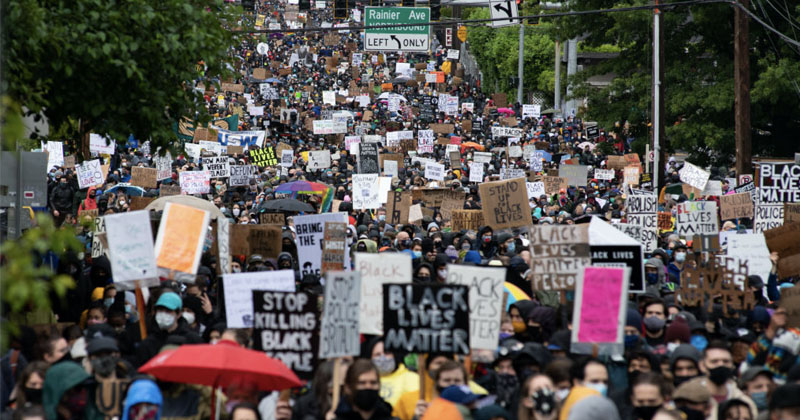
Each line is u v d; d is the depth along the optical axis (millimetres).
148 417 19719
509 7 117500
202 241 27344
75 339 26109
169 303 25766
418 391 22859
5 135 17219
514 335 28141
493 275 23875
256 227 39938
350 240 43812
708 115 105938
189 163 88062
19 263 16328
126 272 25828
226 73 39156
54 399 21000
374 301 25172
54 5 33344
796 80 96188
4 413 20875
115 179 75125
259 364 20312
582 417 18047
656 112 79938
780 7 103500
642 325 26297
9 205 35344
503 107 174250
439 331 22016
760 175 49844
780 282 40875
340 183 82812
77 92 34750
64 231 16969
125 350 27375
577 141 133625
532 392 19734
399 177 89000
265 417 22797
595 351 23312
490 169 93250
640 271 31109
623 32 108625
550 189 77688
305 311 22766
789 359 23969
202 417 22625
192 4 37656
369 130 133625
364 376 20109
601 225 31719
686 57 109938
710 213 45844
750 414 20562
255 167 86812
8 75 28766
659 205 68375
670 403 21656
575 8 116312
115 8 33906
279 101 171125
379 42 139000
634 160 95375
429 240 44125
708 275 31547
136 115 36625
